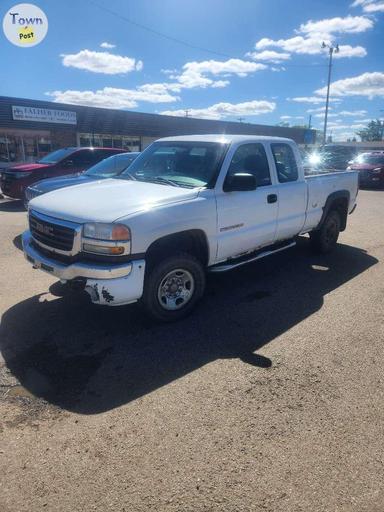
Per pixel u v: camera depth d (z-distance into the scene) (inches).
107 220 137.7
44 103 991.6
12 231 317.4
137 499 85.0
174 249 162.4
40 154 1016.9
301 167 224.2
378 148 2679.6
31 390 120.7
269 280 217.2
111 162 337.4
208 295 195.5
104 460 95.0
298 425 107.1
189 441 101.1
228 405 114.8
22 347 144.3
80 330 156.9
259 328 161.2
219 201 169.2
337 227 270.8
